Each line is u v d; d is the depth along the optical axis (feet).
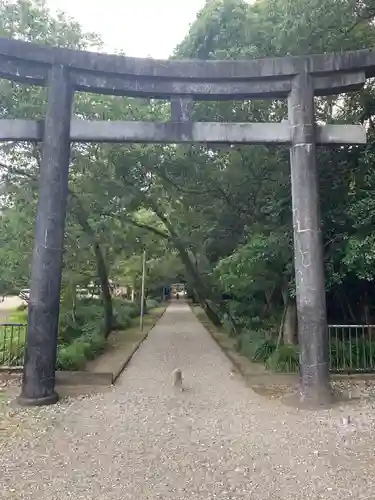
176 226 58.90
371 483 14.34
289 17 28.68
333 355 30.66
